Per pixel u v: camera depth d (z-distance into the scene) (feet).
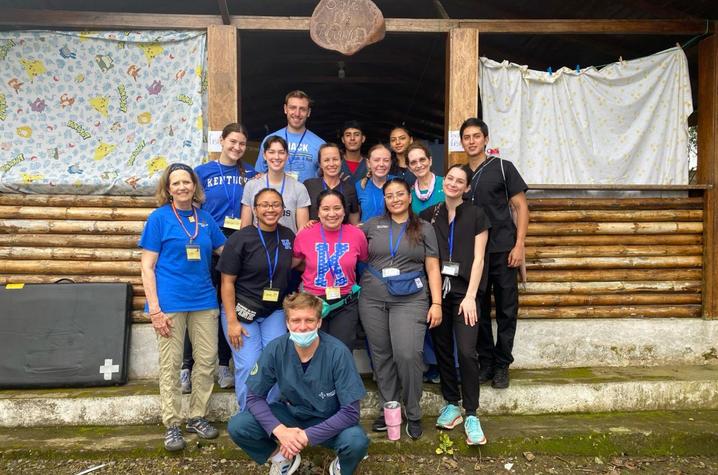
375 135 36.37
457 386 11.16
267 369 8.89
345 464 8.96
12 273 13.07
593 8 15.21
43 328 12.08
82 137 13.43
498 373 11.96
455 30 13.55
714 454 10.91
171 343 10.11
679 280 14.25
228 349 11.71
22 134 13.25
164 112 13.39
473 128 11.55
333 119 32.40
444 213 10.95
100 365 12.01
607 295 14.08
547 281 14.02
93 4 15.17
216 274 11.06
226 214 11.47
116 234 13.24
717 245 13.97
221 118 13.07
